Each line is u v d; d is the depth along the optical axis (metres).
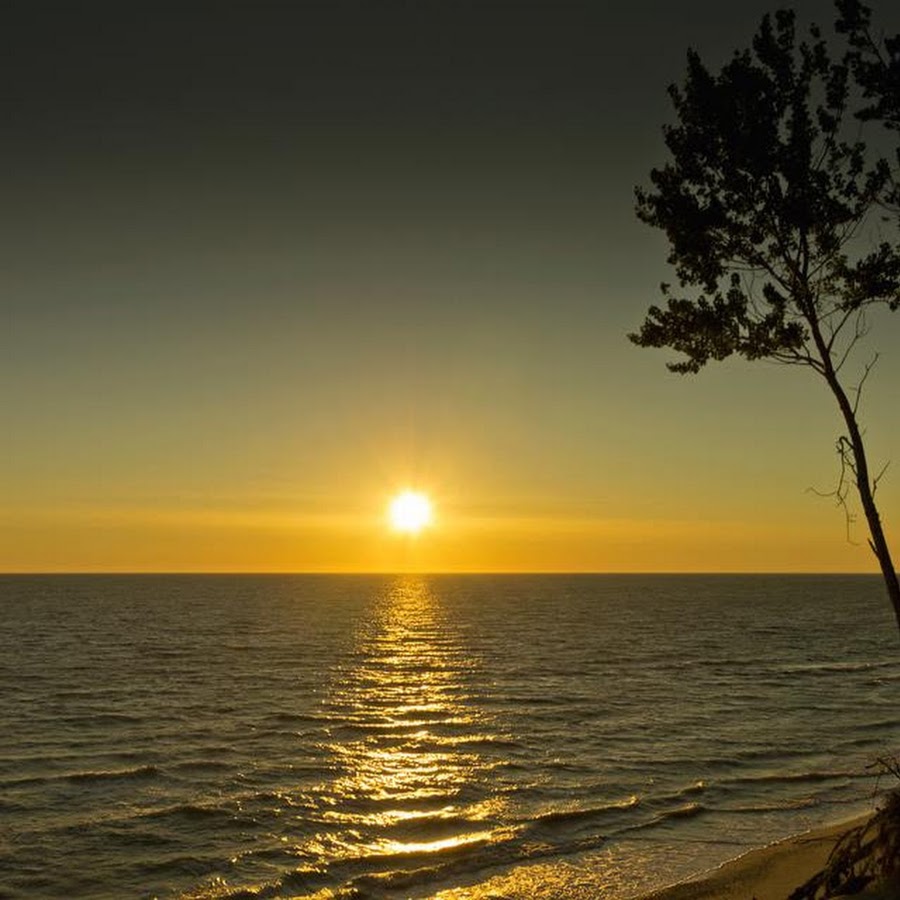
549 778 28.80
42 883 19.50
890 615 132.25
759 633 94.88
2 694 47.84
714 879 18.56
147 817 24.42
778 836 22.28
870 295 15.66
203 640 83.25
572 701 45.72
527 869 19.95
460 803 25.81
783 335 15.99
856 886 12.74
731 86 16.30
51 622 108.12
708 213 16.38
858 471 15.20
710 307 16.62
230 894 18.75
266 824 23.81
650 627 103.62
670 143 16.94
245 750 33.38
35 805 25.67
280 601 174.00
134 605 153.00
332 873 19.97
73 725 38.62
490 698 46.94
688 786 27.59
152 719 40.16
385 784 28.08
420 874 19.75
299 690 49.91
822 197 15.87
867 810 24.62
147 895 18.78
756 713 41.72
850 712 42.03
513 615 128.88
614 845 21.67
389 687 51.41
